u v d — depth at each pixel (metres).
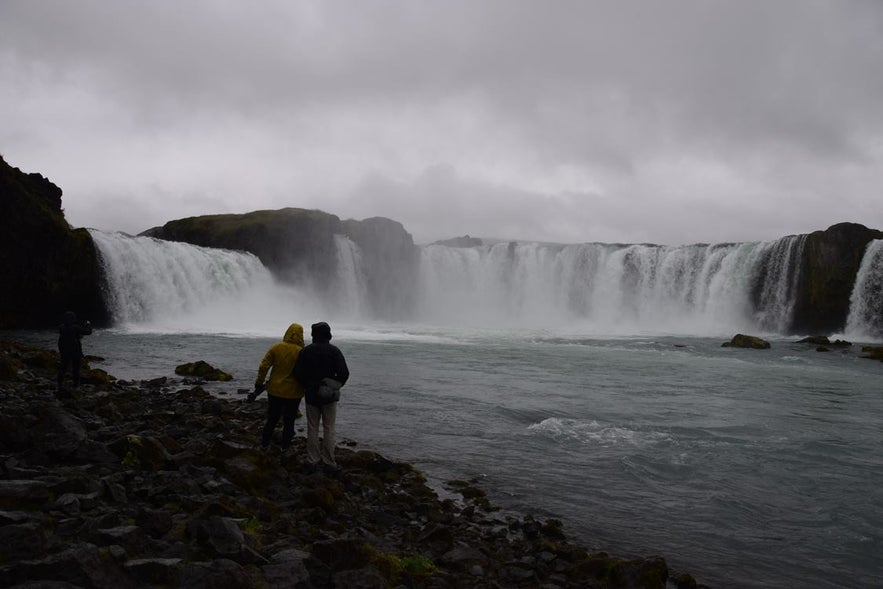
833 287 55.16
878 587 6.43
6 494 5.28
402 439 12.38
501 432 13.20
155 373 20.48
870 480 10.29
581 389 19.91
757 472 10.65
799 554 7.23
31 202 38.06
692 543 7.46
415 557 6.05
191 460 8.01
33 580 3.74
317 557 5.22
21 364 17.81
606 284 68.69
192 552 4.83
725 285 61.41
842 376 25.86
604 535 7.64
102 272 43.38
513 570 6.12
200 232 67.25
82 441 7.56
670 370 26.48
